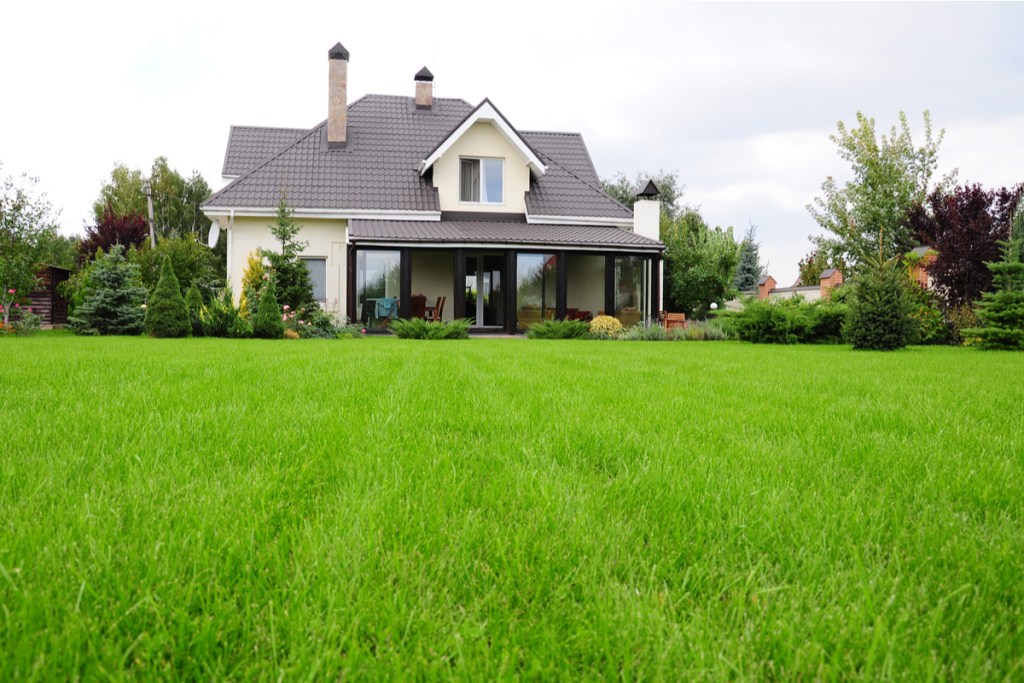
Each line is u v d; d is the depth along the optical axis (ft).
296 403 12.69
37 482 6.79
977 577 4.86
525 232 65.31
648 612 4.11
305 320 53.78
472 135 71.77
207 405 12.35
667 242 92.32
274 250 67.46
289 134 79.15
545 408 12.79
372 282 61.57
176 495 6.49
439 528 5.66
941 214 66.59
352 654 3.63
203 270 92.07
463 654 3.75
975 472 8.09
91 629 3.77
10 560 4.65
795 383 18.92
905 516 6.23
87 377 16.87
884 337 42.01
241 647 3.80
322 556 4.89
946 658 3.81
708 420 11.83
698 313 90.22
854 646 3.85
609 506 6.56
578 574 4.84
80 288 61.72
